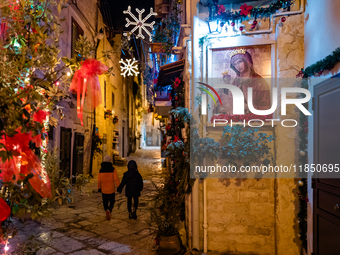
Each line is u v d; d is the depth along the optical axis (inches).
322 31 132.3
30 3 75.2
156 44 259.0
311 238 145.6
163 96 404.2
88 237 179.6
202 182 167.0
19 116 62.5
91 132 480.1
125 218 226.1
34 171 72.3
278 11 160.1
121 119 838.5
